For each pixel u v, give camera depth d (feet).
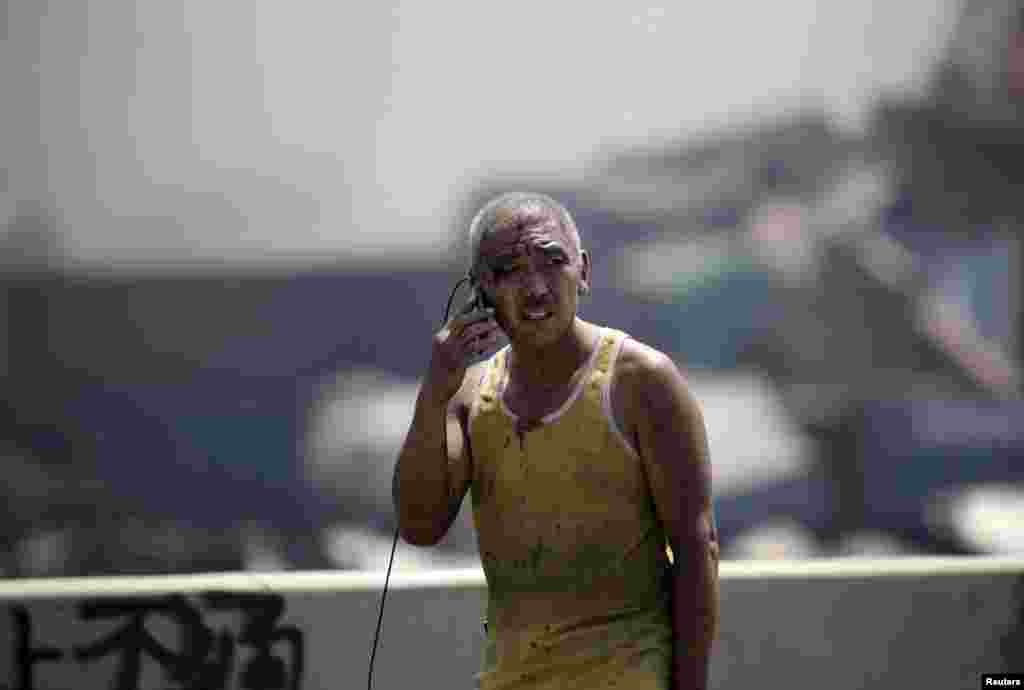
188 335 252.42
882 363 243.40
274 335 250.98
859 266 256.73
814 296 252.42
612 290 250.98
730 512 156.04
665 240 271.08
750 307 249.96
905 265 262.47
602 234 274.98
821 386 225.56
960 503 155.43
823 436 166.50
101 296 259.80
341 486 183.52
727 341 246.27
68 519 191.62
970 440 162.71
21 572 159.33
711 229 273.13
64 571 160.45
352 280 264.52
